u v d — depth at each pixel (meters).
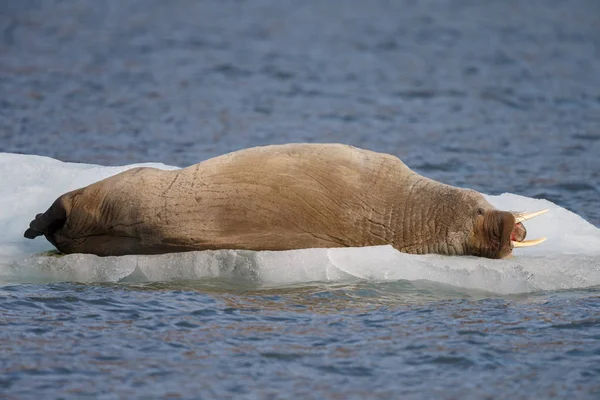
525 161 88.12
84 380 40.31
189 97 117.50
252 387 40.12
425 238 53.00
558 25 183.62
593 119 107.94
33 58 140.38
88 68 133.88
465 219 52.62
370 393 39.88
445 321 47.12
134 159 86.31
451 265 51.84
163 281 52.44
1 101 109.94
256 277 51.94
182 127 101.31
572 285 52.22
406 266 51.94
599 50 157.12
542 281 52.03
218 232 52.47
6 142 91.25
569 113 111.31
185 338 44.56
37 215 55.00
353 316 47.56
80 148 90.19
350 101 118.12
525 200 61.38
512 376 41.59
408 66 142.38
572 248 56.34
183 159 86.69
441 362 42.75
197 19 187.12
